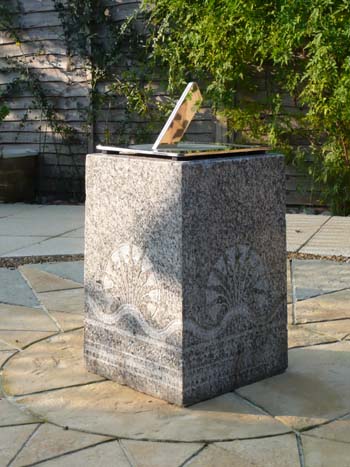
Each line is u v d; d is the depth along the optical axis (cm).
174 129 327
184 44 829
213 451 275
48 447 279
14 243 639
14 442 283
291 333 407
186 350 309
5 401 321
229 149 321
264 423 298
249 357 334
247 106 839
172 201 302
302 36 750
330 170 802
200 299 311
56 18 930
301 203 848
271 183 330
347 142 798
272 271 338
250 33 758
